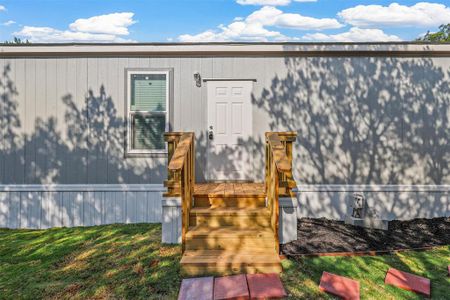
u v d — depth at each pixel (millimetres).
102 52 6000
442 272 3838
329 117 6105
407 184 6137
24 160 6078
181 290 3416
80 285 3600
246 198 4887
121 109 6098
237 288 3426
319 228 5141
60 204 6074
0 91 6062
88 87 6082
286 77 6102
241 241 4215
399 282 3553
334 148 6113
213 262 3822
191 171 4848
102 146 6102
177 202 4641
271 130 6105
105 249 4590
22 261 4328
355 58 6098
